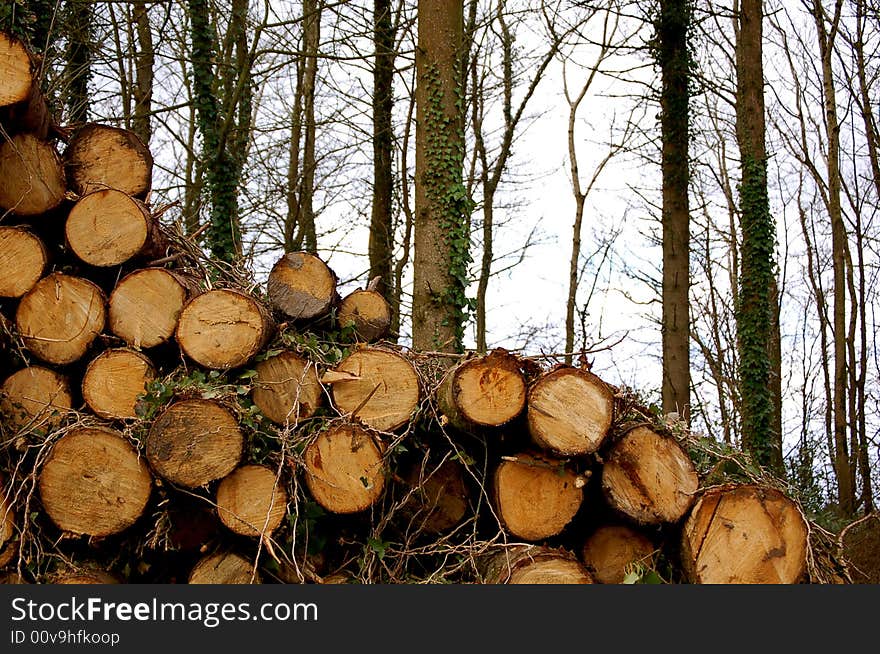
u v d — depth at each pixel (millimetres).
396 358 4539
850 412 16156
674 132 13039
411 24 11484
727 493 4141
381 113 13586
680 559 4230
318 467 4223
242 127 11836
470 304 9375
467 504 4574
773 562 4070
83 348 4719
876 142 16031
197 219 11648
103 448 4133
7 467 4293
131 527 4164
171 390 4219
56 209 5043
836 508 13203
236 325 4586
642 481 4219
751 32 13922
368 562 4375
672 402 12383
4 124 4824
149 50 12523
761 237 13305
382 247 13281
